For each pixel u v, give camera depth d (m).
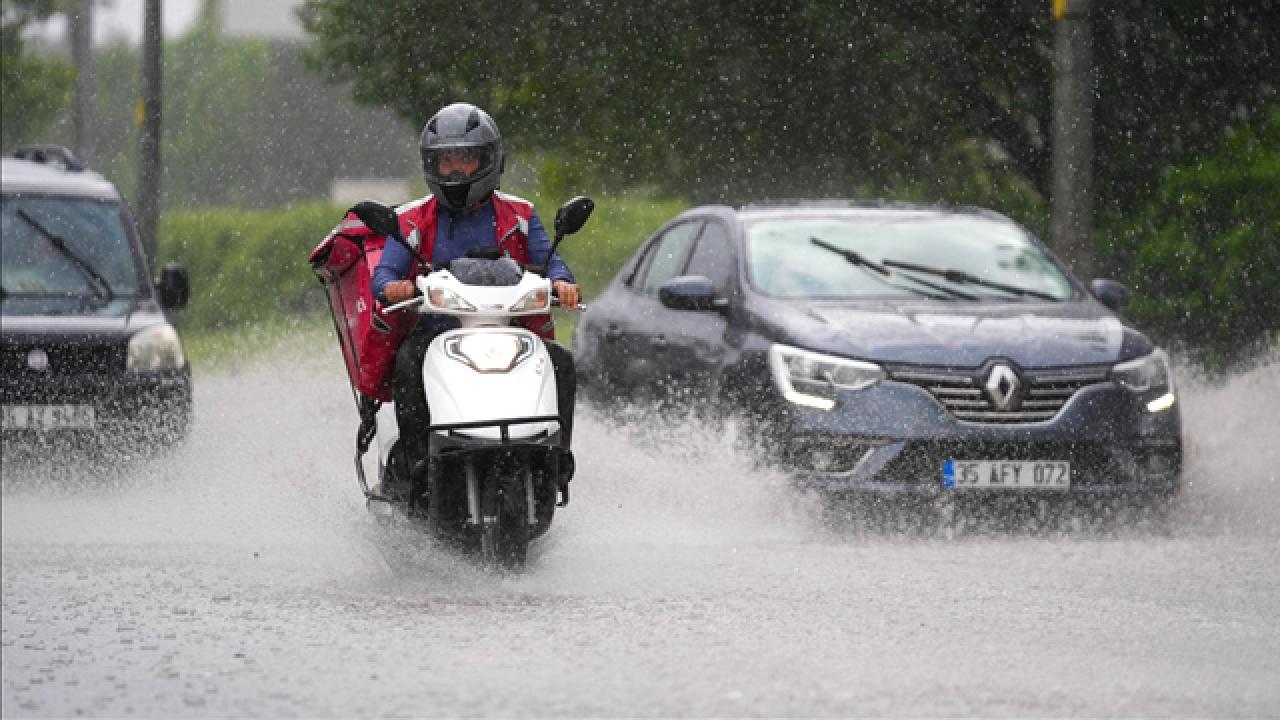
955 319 25.23
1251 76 45.12
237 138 159.12
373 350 19.72
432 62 53.03
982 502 24.08
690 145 51.34
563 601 18.59
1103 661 15.79
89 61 85.69
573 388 19.73
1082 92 36.16
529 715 13.59
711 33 49.72
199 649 16.28
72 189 34.44
